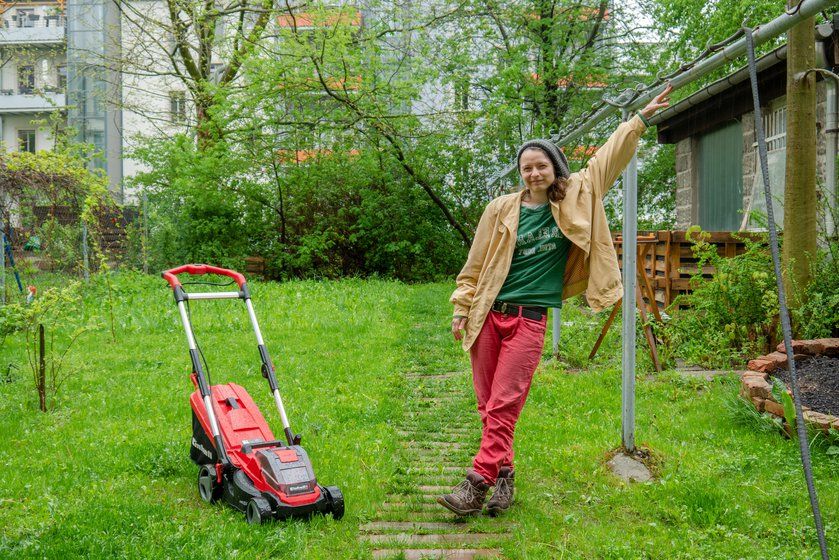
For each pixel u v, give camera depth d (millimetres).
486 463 4105
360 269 21703
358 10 19141
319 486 4160
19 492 4430
